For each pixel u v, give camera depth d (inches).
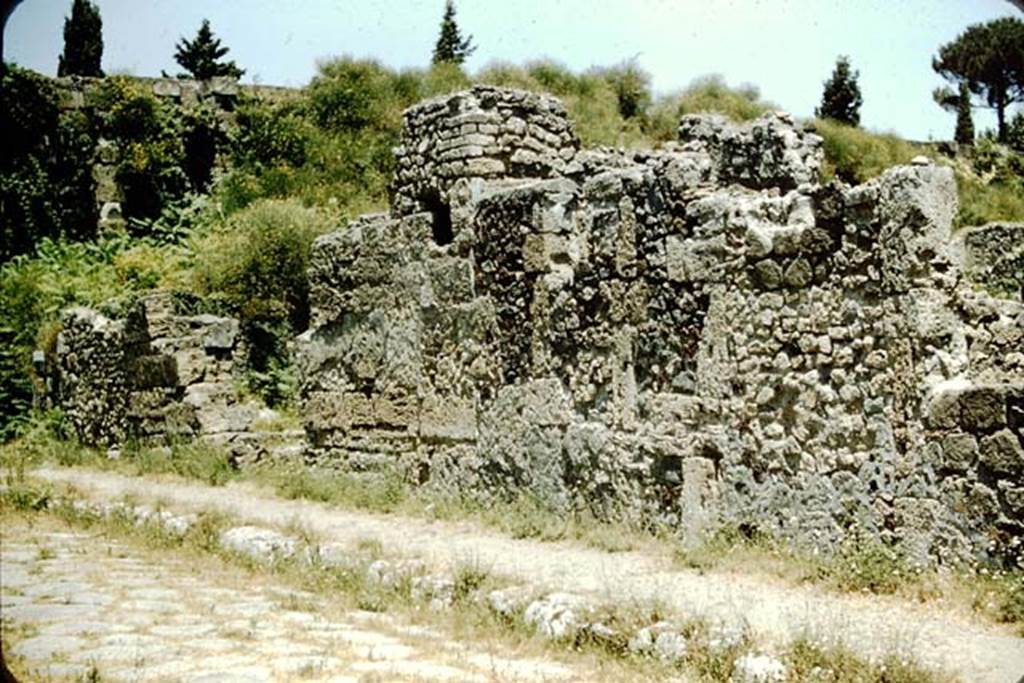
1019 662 260.1
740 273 393.7
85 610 325.4
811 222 377.1
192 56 1476.4
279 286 848.3
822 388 367.9
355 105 1195.9
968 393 325.1
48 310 926.4
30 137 1149.7
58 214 1153.4
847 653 263.6
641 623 296.4
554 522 438.9
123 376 738.8
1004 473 316.8
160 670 262.7
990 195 1031.0
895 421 346.3
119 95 1201.4
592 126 1048.8
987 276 643.5
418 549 403.9
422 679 259.9
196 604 338.3
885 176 352.5
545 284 470.9
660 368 420.5
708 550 374.6
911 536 338.3
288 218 882.1
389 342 556.7
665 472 414.3
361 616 332.5
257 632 304.0
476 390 506.0
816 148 565.6
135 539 446.6
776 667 262.4
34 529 471.5
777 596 326.6
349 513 496.1
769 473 381.4
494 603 330.6
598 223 448.1
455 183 526.0
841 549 355.3
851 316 360.8
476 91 529.3
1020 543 313.0
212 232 1020.5
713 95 1145.4
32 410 861.2
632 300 430.6
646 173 429.7
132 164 1179.3
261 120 1212.5
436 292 528.1
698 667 273.1
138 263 981.2
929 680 249.1
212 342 687.1
